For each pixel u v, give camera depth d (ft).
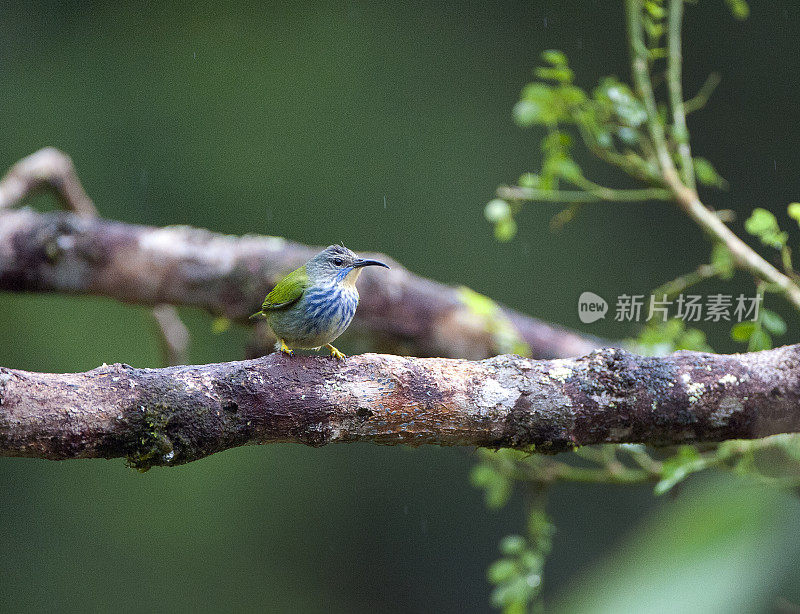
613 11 49.85
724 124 46.80
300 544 44.83
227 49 50.85
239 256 25.55
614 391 13.84
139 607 42.96
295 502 45.37
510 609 22.09
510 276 47.01
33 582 42.91
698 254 45.37
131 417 12.34
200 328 45.21
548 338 27.37
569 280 46.16
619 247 45.96
